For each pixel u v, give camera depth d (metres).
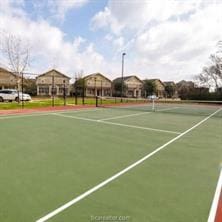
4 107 19.72
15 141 7.80
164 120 14.93
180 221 3.34
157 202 3.87
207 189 4.41
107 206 3.69
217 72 49.53
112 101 35.84
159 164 5.80
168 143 8.19
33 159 5.94
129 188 4.37
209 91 50.44
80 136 8.95
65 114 16.47
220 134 10.16
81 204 3.73
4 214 3.39
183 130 11.11
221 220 3.40
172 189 4.37
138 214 3.49
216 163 5.96
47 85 53.00
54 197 3.94
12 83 48.09
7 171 5.06
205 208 3.71
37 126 10.88
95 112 18.75
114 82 67.19
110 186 4.43
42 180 4.62
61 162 5.76
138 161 6.01
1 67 43.53
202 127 12.21
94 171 5.21
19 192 4.09
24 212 3.46
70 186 4.38
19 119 13.22
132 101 39.72
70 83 50.91
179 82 79.50
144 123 13.15
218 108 29.80
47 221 3.25
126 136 9.24
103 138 8.73
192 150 7.25
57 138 8.46
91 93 60.91
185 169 5.47
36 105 22.84
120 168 5.45
